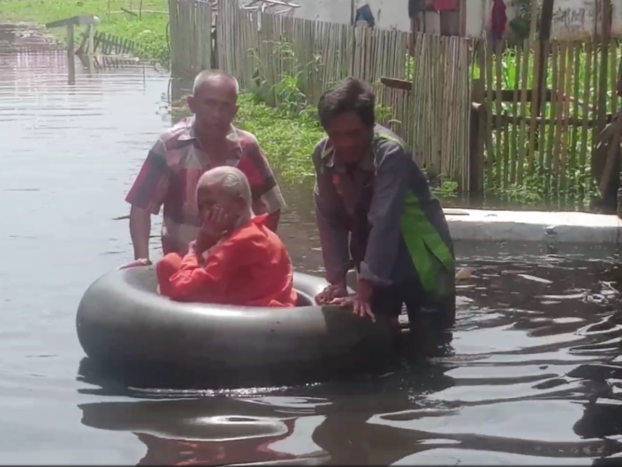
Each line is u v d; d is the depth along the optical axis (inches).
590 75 387.9
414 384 201.6
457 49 399.9
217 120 228.8
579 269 291.1
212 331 197.6
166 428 178.9
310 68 578.2
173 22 915.4
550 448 169.0
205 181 208.8
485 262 298.8
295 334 200.2
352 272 282.5
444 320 231.9
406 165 210.4
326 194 219.9
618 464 162.1
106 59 1037.8
